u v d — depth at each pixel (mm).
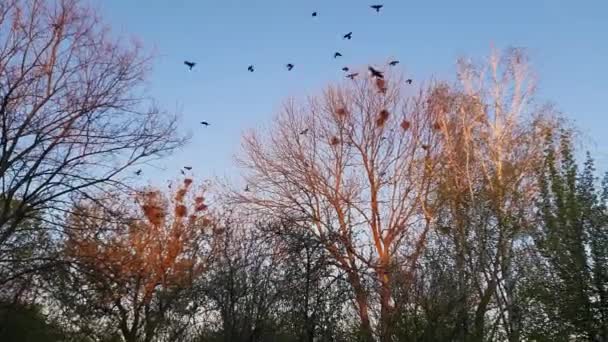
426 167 26438
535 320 19953
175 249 23156
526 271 20562
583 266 19219
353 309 15055
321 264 15320
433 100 28016
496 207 21859
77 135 17641
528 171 22719
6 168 16688
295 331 14820
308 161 28156
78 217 17875
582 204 19688
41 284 17656
